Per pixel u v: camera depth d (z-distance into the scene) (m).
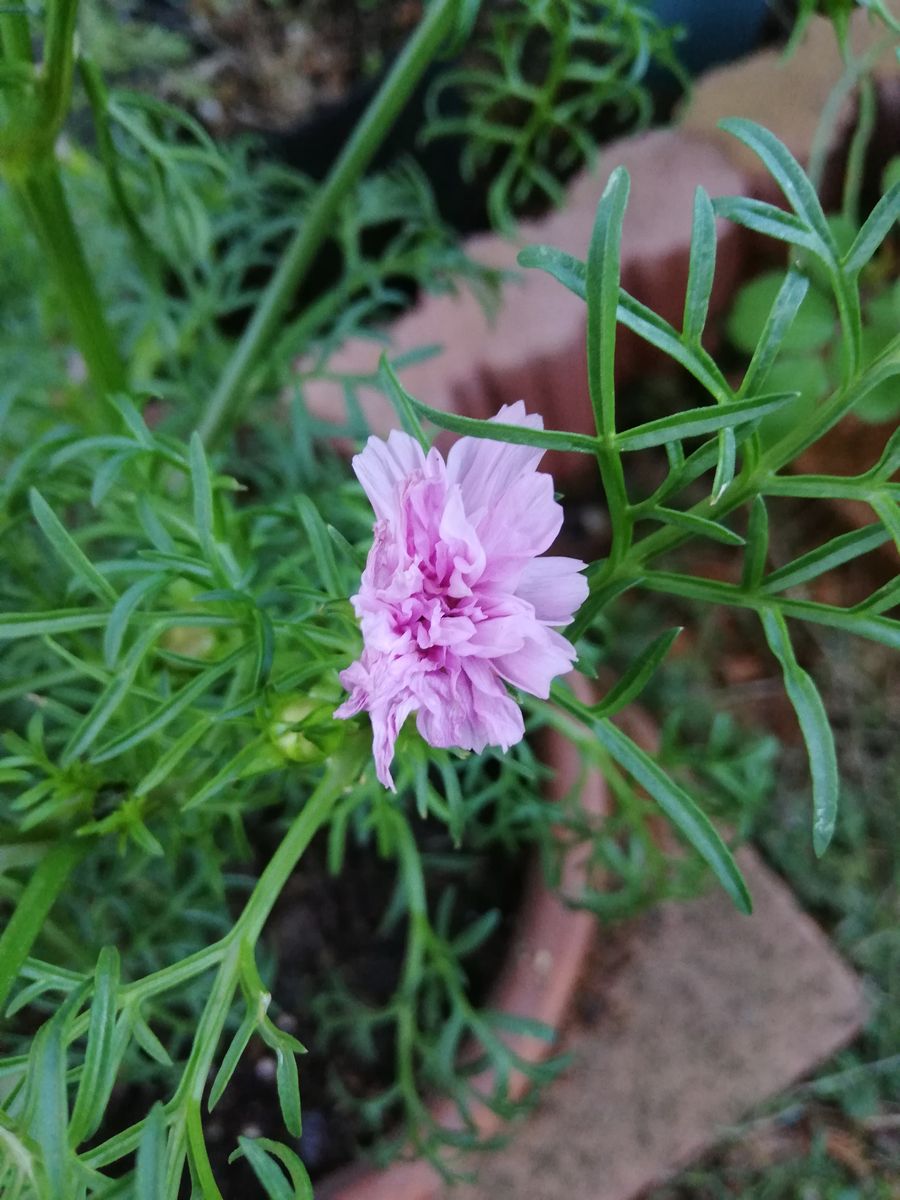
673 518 0.12
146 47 0.39
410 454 0.12
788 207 0.33
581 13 0.21
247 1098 0.24
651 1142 0.28
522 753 0.22
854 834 0.33
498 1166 0.27
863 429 0.33
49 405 0.26
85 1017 0.13
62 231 0.19
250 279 0.38
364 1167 0.23
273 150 0.37
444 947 0.22
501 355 0.31
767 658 0.36
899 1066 0.30
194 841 0.20
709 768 0.24
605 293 0.11
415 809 0.27
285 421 0.29
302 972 0.26
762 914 0.30
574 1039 0.29
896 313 0.30
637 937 0.30
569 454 0.36
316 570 0.23
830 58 0.34
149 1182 0.11
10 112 0.17
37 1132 0.11
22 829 0.15
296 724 0.14
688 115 0.34
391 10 0.41
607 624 0.26
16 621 0.14
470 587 0.12
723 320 0.36
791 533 0.37
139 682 0.17
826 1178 0.29
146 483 0.19
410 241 0.37
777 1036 0.29
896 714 0.35
